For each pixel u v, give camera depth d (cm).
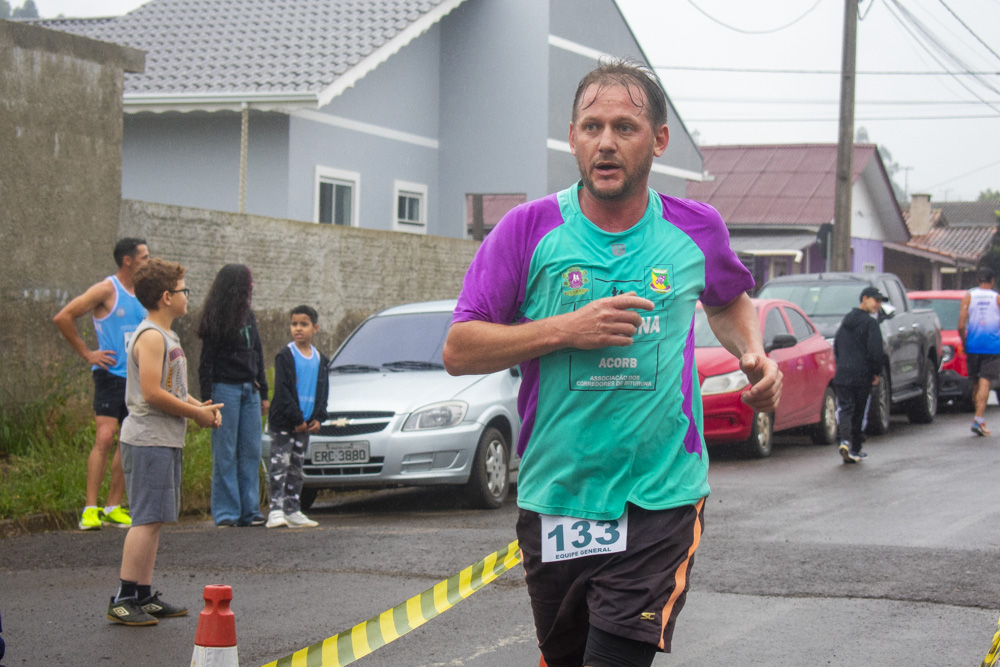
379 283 1773
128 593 677
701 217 369
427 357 1189
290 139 1969
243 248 1510
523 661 588
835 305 1920
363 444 1055
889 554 811
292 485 1002
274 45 2052
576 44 2419
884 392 1694
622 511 352
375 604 709
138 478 674
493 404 1108
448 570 798
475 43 2362
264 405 1034
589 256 359
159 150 2034
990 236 6091
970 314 1688
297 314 1003
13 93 1208
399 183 2261
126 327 983
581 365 353
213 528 995
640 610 341
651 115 356
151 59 2053
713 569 774
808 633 626
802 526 930
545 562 359
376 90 2188
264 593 744
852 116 2534
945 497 1076
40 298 1230
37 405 1183
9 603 725
